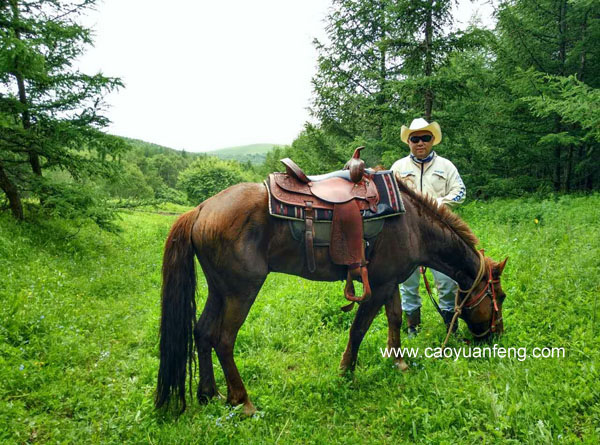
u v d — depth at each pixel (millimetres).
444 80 8672
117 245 9008
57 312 4277
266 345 3891
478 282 3389
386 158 9938
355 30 12594
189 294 2740
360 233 2771
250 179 58625
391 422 2611
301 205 2719
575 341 3227
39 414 2650
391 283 3121
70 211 7246
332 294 4934
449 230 3258
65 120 7668
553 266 4863
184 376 2701
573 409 2506
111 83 7691
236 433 2564
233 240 2643
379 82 10281
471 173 11695
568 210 8008
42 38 6410
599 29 9953
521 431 2328
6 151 7707
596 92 7145
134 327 4445
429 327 4094
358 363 3475
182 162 94688
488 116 11188
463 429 2391
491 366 3178
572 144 10805
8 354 3260
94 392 2951
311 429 2617
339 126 13070
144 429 2570
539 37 11281
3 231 6445
